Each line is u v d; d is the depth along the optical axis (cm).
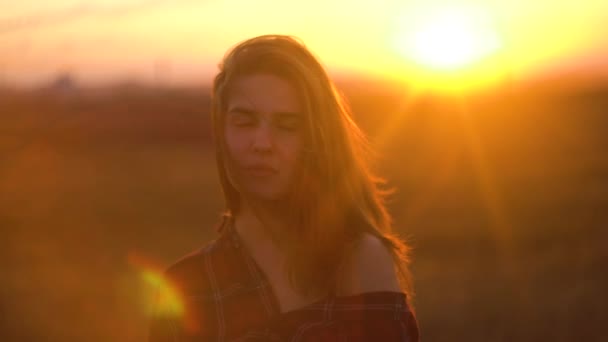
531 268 1667
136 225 2488
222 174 308
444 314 1330
